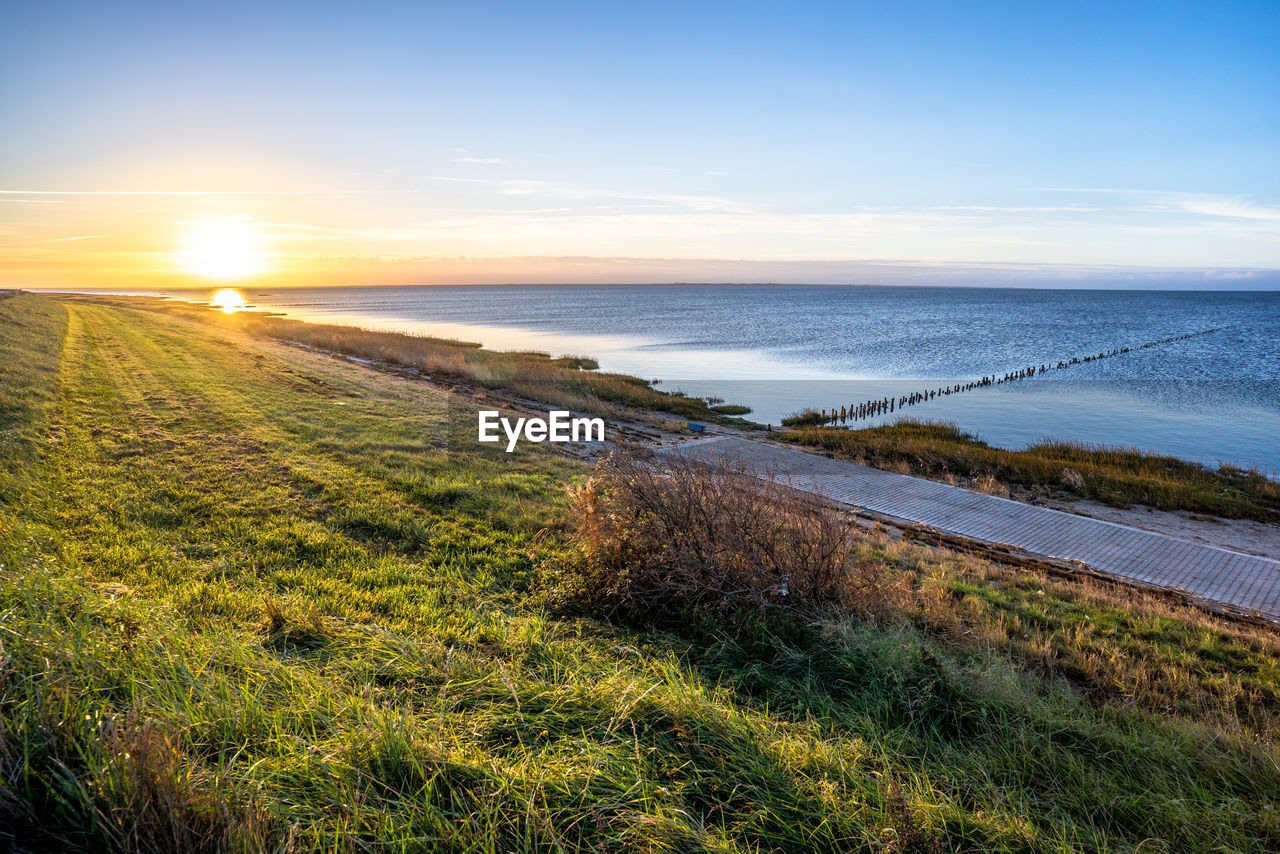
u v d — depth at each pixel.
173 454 9.98
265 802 2.44
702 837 2.63
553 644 4.63
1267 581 8.76
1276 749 4.06
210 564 5.93
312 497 8.47
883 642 4.91
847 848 2.79
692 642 5.20
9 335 20.06
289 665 3.81
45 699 2.74
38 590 3.98
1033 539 10.21
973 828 3.00
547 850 2.55
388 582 5.97
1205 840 3.19
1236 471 17.09
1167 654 5.99
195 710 2.98
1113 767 3.86
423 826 2.53
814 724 3.81
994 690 4.46
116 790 2.26
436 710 3.49
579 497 6.75
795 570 5.75
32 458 8.79
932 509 11.60
